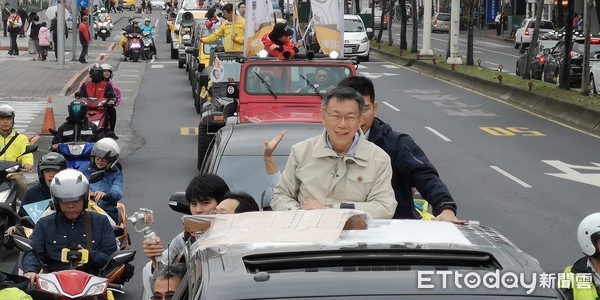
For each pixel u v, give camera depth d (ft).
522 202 54.70
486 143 77.92
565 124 90.17
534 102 101.86
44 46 152.97
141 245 44.37
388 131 22.81
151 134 81.76
